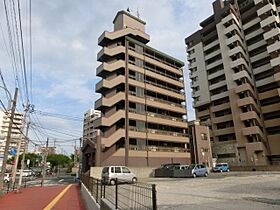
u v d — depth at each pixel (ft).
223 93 186.09
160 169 123.34
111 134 125.18
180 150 153.79
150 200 15.12
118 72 139.33
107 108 130.52
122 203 20.83
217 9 202.90
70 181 131.95
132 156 127.54
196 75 212.23
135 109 136.98
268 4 171.53
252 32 185.68
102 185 28.02
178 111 160.04
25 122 91.81
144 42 162.40
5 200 50.55
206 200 36.91
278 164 152.76
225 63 186.80
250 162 155.22
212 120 191.01
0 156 108.68
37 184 108.68
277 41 163.02
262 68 175.01
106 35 141.18
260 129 161.27
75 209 38.65
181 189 56.44
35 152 271.69
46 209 38.58
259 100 173.58
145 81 147.84
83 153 137.69
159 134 142.92
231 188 52.03
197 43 219.20
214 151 180.04
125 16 162.91
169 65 169.27
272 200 32.91
